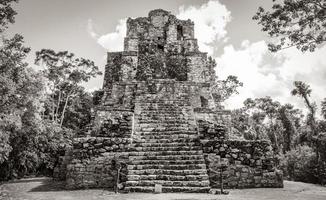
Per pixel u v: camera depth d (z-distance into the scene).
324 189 9.83
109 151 10.01
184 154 9.94
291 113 36.44
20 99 11.69
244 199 7.15
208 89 17.09
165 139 10.99
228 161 9.88
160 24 24.45
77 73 27.53
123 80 19.55
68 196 7.86
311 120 24.58
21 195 8.13
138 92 16.17
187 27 24.12
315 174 17.11
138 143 10.70
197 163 9.41
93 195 7.94
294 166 19.25
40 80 12.41
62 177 12.53
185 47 22.97
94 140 10.14
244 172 9.77
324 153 17.92
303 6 8.73
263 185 9.63
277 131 33.56
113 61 21.27
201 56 21.11
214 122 12.61
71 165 9.76
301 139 27.86
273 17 9.30
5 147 10.22
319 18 8.78
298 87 25.36
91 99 27.97
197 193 8.02
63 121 26.97
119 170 8.94
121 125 12.04
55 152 16.05
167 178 8.69
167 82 16.73
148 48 23.02
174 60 22.45
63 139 16.50
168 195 7.59
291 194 8.20
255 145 10.12
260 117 36.31
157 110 14.05
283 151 32.44
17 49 11.80
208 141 10.27
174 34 23.72
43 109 12.95
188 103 15.10
